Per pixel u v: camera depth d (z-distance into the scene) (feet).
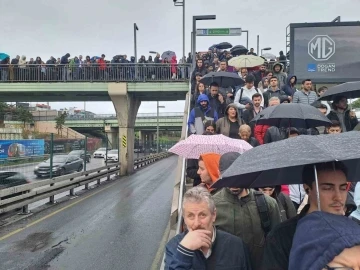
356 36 54.24
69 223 33.94
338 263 5.22
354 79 54.08
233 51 67.31
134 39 89.30
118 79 80.84
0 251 25.52
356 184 10.85
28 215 37.35
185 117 42.91
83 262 23.24
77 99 95.40
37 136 99.35
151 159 132.36
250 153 7.23
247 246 8.76
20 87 79.92
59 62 82.38
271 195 11.10
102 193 53.52
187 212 7.89
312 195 6.80
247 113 29.04
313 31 54.85
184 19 78.79
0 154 38.04
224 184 7.60
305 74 54.80
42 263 23.04
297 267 5.65
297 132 20.30
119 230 31.32
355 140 6.27
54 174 53.31
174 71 80.02
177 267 7.36
